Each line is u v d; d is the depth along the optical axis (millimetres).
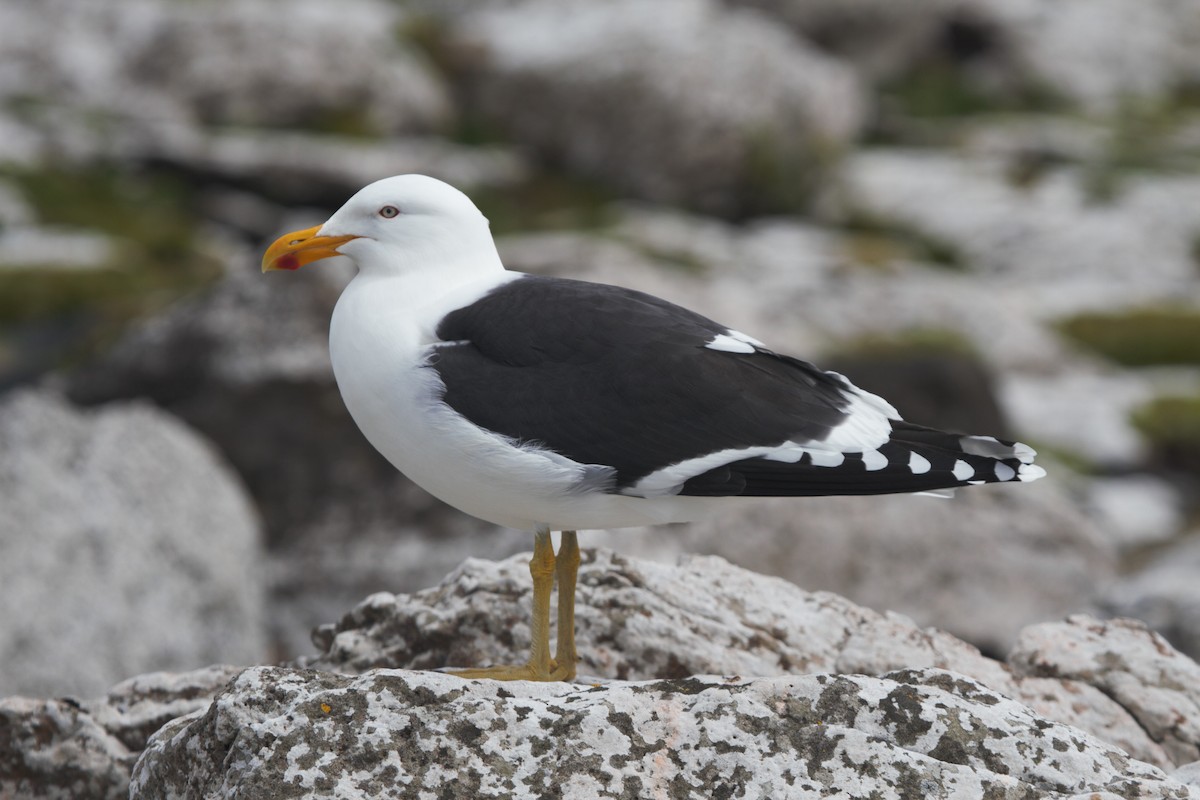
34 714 7383
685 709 5637
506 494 6516
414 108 32438
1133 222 31031
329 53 31891
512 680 6289
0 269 24734
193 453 14281
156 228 27484
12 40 32000
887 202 32688
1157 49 44594
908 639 8039
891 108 39500
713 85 31703
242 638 13742
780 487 6391
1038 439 21547
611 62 32094
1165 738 7605
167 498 13719
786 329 22109
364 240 6961
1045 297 28250
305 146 30109
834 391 6711
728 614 7973
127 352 17422
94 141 29812
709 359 6523
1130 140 38031
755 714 5582
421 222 6910
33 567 12758
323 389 16344
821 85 33062
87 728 7348
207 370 16766
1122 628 8320
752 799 5324
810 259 26984
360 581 15562
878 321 23391
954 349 22297
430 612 7828
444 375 6500
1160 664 7945
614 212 30344
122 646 12789
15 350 22406
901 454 6441
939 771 5383
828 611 8258
